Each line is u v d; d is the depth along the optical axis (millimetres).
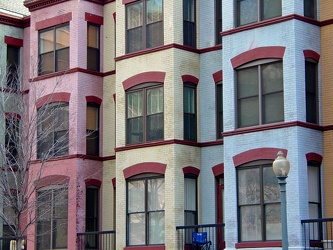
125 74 32906
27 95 38438
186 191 31328
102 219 35094
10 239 38031
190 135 31781
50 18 36562
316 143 28016
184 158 31188
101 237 34625
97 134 35750
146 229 31359
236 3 29672
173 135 30984
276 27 28312
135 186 32062
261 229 27812
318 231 27656
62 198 34750
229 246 28500
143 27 32656
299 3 28250
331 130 28141
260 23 28672
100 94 35938
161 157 31219
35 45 37000
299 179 27109
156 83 31891
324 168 28156
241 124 28891
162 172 31109
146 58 32281
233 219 28516
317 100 28516
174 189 30656
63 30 36125
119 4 33625
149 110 31984
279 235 27359
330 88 28391
